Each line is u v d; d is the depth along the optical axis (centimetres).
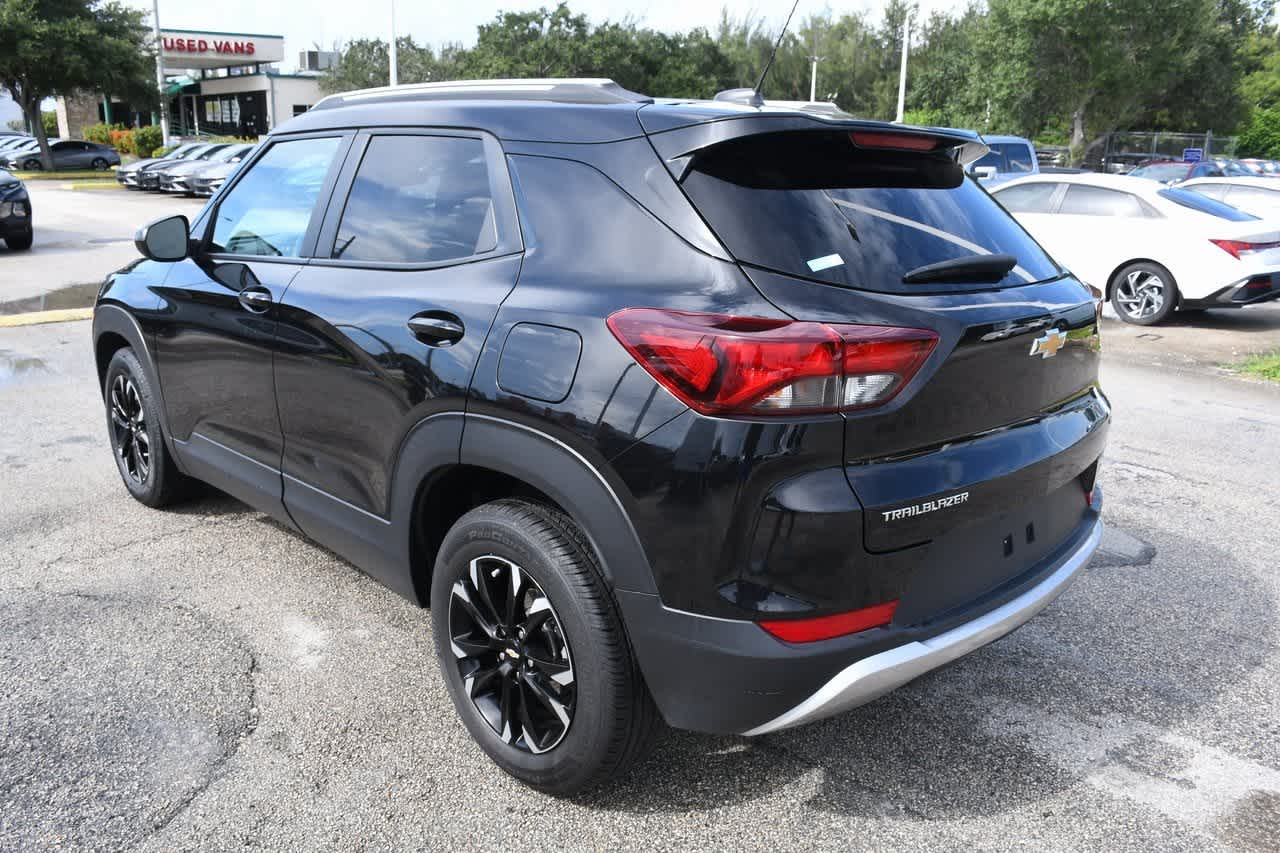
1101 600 365
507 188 250
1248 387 740
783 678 202
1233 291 962
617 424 206
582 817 238
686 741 271
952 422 213
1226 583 380
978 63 4044
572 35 4188
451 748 265
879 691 214
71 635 322
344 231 297
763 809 242
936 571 217
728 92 265
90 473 483
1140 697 297
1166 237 991
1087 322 256
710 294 202
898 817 240
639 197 222
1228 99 4428
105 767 253
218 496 456
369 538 287
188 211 2094
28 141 4072
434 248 265
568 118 245
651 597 208
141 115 6225
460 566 249
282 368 306
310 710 282
